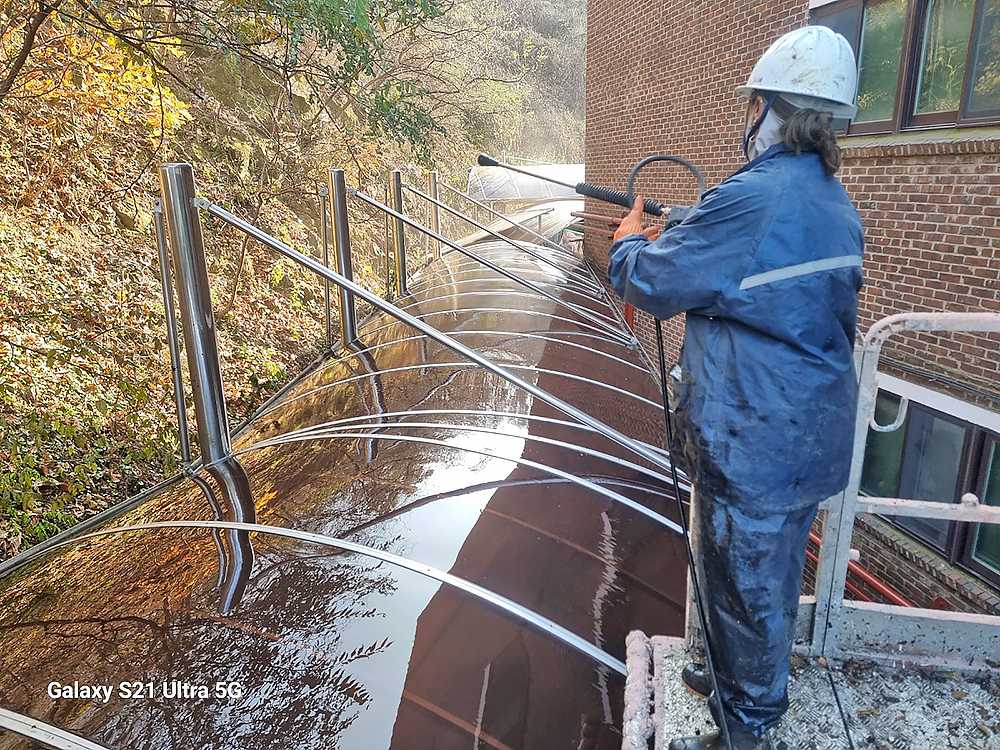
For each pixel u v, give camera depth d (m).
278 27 9.35
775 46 1.74
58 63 7.79
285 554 2.43
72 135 9.20
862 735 2.02
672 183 10.47
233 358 9.54
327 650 1.95
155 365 8.16
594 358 5.89
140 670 1.83
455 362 5.20
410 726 1.74
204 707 1.72
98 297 8.36
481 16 24.75
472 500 2.99
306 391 4.97
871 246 6.64
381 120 10.55
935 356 6.04
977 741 2.01
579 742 1.83
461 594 2.28
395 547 2.57
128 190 9.60
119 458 6.85
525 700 1.90
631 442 3.27
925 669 2.26
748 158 1.87
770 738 1.99
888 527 6.69
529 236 16.45
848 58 1.69
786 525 1.65
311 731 1.68
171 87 11.50
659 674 2.08
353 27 8.31
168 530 2.62
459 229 19.91
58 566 2.44
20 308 7.39
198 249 3.36
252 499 3.04
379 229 15.80
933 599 6.12
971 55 5.49
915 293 6.17
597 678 2.07
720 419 1.62
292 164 13.07
